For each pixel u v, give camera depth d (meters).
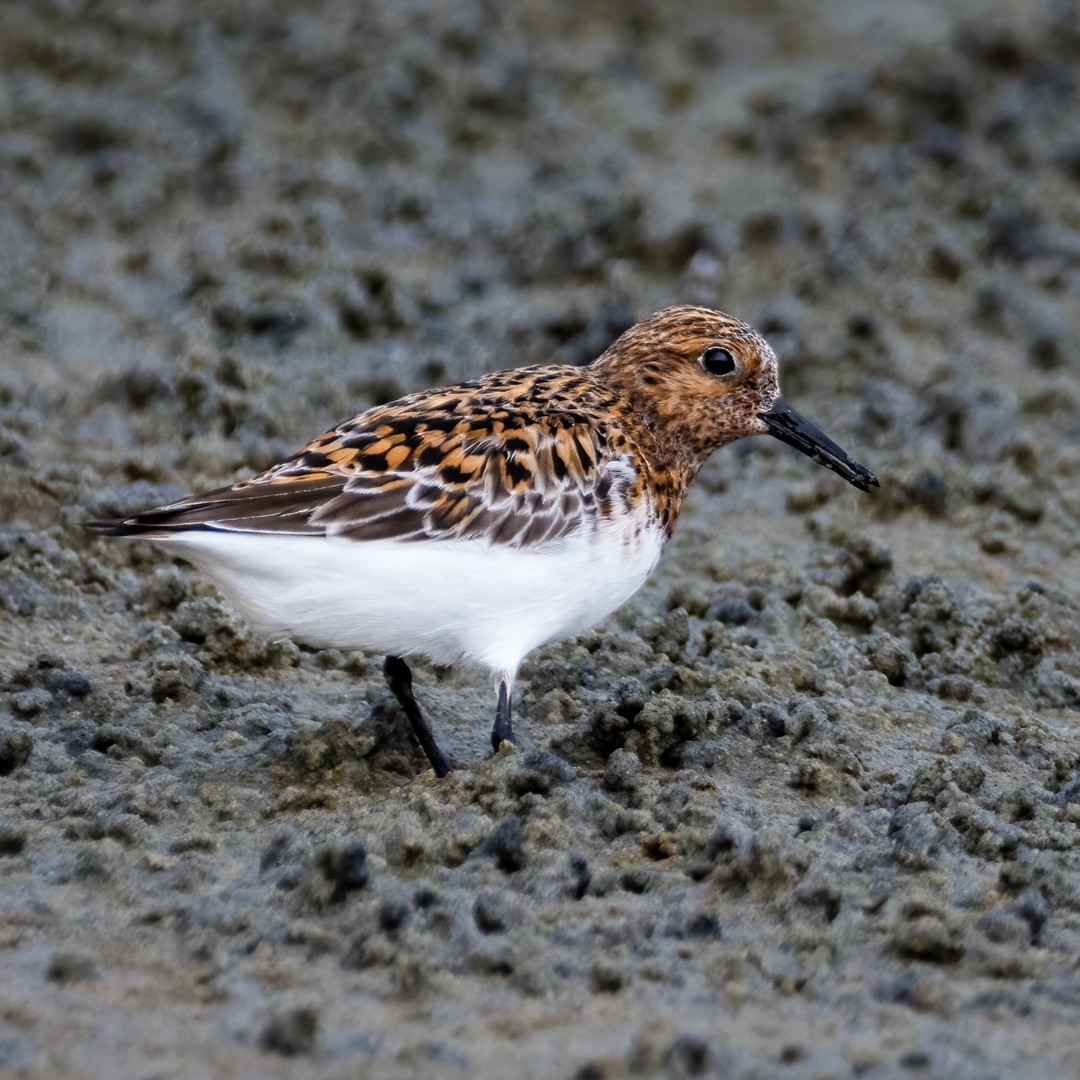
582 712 10.98
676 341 10.63
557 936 8.27
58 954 7.97
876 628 12.56
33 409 15.05
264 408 15.09
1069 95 23.11
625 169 21.03
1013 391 16.97
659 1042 7.29
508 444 9.66
